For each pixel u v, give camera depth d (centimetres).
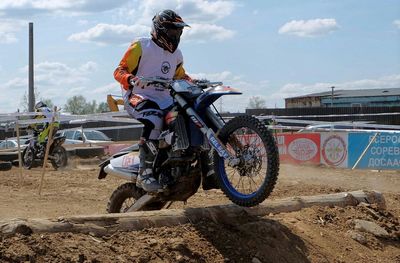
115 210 600
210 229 491
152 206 577
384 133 1297
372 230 584
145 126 530
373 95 4847
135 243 443
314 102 5162
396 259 548
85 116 1225
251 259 470
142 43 547
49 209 725
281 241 509
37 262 384
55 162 1402
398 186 1031
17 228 408
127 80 530
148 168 529
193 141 504
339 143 1342
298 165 1388
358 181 1097
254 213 547
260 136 466
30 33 2741
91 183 1052
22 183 1019
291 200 604
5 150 1703
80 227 437
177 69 573
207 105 497
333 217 595
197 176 519
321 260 506
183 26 545
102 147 1664
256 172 478
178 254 443
